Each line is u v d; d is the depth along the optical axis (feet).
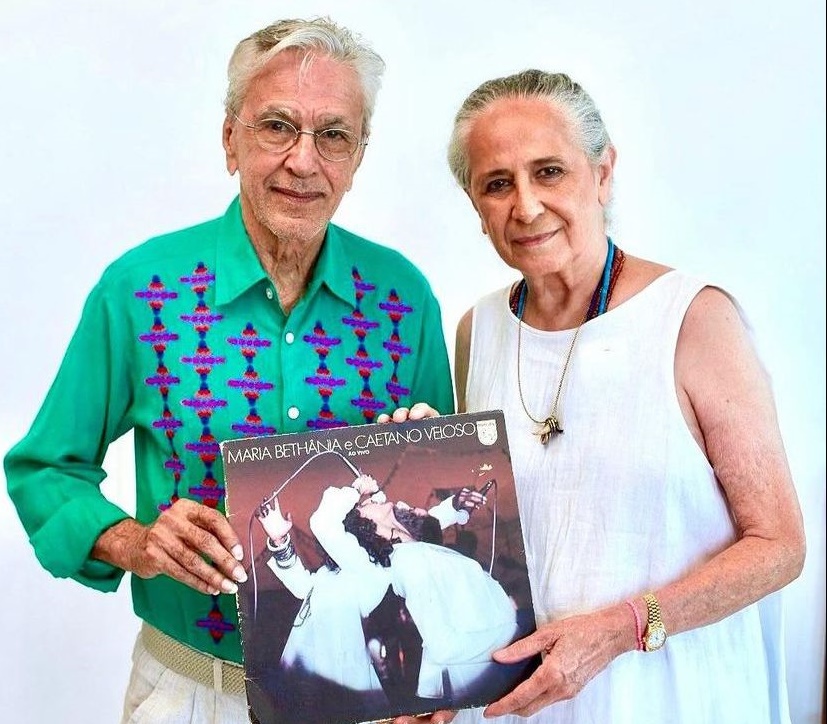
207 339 5.71
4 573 8.70
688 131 9.21
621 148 9.18
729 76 9.17
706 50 9.12
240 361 5.71
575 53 9.03
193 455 5.66
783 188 9.33
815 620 9.64
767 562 5.02
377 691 5.03
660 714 5.29
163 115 8.57
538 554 5.43
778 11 9.14
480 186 5.41
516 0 8.93
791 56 9.19
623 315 5.36
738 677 5.38
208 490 5.66
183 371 5.69
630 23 9.07
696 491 5.20
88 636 8.95
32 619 8.80
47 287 8.51
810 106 9.25
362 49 5.64
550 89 5.27
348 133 5.54
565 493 5.38
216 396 5.67
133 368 5.79
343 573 5.10
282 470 5.15
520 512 5.50
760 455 5.10
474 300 9.23
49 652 8.86
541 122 5.20
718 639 5.36
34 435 5.78
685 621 5.02
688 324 5.24
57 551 5.51
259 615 5.02
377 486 5.20
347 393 5.87
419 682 5.05
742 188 9.30
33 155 8.38
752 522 5.12
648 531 5.23
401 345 6.11
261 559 5.06
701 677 5.30
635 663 5.29
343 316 5.95
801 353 9.50
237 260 5.71
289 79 5.39
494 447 5.32
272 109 5.39
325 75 5.43
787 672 9.64
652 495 5.20
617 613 5.02
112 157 8.52
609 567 5.24
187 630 5.68
